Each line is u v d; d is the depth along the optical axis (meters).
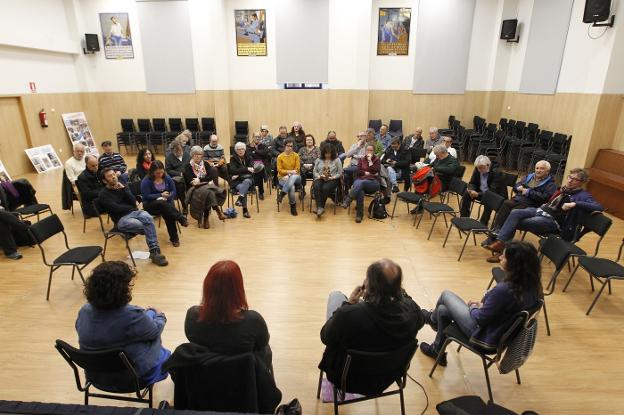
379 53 9.73
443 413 1.47
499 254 3.99
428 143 7.03
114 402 2.19
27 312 3.06
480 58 9.59
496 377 2.39
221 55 9.53
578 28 6.81
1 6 7.32
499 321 2.01
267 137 6.88
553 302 3.25
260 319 1.70
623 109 5.84
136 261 3.97
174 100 10.09
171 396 2.23
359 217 5.15
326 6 9.21
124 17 9.52
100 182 4.62
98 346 1.75
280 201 5.65
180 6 9.41
